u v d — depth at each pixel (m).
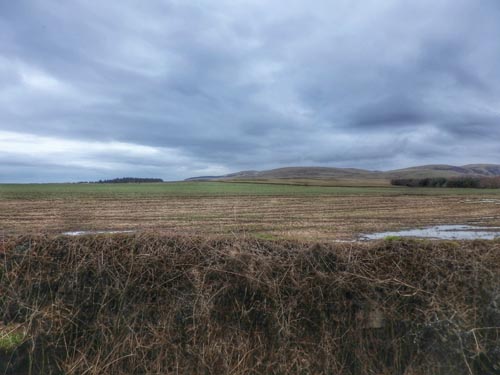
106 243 3.98
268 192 38.84
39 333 3.77
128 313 3.81
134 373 3.68
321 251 3.99
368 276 3.89
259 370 3.69
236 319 3.81
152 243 4.02
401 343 3.81
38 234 4.12
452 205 24.02
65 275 3.90
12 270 3.91
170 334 3.74
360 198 31.05
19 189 39.09
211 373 3.65
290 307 3.78
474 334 3.75
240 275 3.85
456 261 3.96
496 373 3.76
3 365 3.69
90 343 3.77
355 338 3.79
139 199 26.77
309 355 3.71
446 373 3.74
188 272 3.87
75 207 20.14
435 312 3.81
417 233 11.90
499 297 3.84
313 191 42.25
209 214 17.16
